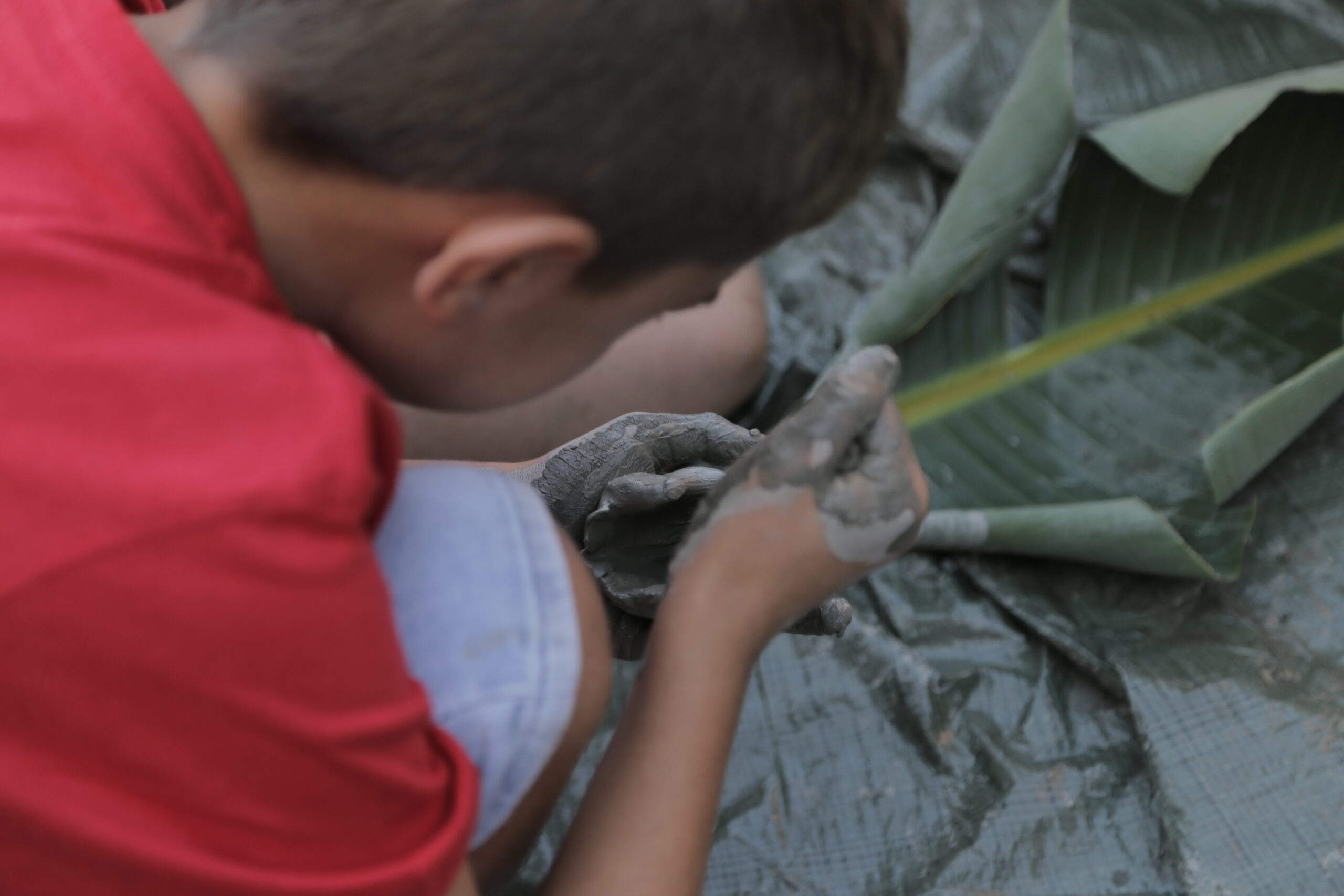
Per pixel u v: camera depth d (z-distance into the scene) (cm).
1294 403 121
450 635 60
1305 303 140
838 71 52
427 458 124
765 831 109
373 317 56
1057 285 143
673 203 51
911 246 157
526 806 68
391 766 51
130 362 47
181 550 45
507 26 47
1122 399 138
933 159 159
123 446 46
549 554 63
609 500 86
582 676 63
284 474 47
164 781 48
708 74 49
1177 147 128
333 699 49
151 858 48
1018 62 163
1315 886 101
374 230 52
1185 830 104
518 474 99
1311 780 107
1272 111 136
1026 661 121
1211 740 110
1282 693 113
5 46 53
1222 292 142
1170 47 157
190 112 50
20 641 46
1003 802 110
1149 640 120
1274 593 122
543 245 50
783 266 157
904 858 107
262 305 53
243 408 48
